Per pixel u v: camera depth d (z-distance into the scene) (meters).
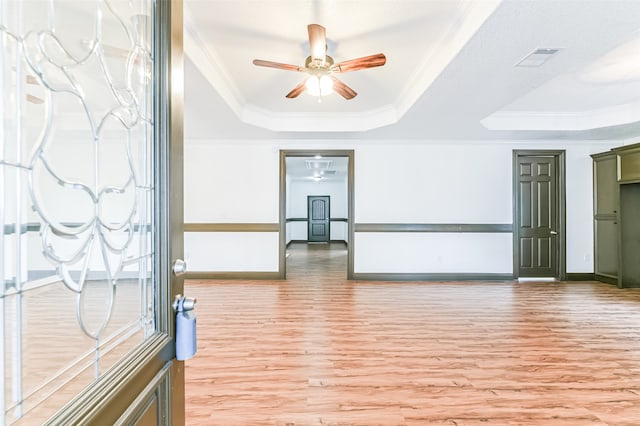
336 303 4.14
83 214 0.68
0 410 0.52
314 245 11.71
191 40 2.64
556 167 5.56
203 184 5.62
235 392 2.12
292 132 4.99
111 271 0.74
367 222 5.61
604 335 3.08
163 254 0.86
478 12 2.15
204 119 4.28
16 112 0.54
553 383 2.24
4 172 0.52
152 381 0.77
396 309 3.89
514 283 5.34
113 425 0.60
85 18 0.69
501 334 3.10
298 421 1.84
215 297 4.44
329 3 2.31
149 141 0.87
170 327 0.88
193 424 1.81
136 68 0.84
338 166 9.28
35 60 0.58
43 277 0.59
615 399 2.06
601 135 5.09
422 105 3.72
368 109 4.69
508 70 2.79
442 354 2.67
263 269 5.63
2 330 0.53
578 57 2.55
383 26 2.58
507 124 4.76
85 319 0.67
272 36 2.73
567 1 1.85
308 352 2.71
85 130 0.68
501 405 2.00
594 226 5.48
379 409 1.95
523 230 5.59
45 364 0.60
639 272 4.96
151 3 0.88
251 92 3.99
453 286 5.12
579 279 5.50
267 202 5.63
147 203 0.86
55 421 0.50
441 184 5.59
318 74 2.75
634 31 2.17
